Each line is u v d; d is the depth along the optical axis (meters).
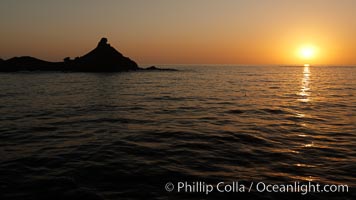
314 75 129.38
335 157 12.68
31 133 17.17
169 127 19.11
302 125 19.97
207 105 30.52
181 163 11.79
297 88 55.22
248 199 8.66
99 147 14.09
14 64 118.56
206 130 18.16
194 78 91.69
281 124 20.30
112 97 37.88
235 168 11.23
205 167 11.32
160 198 8.62
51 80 71.38
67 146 14.29
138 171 10.80
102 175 10.39
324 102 33.56
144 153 13.17
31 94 40.34
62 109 27.22
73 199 8.54
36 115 23.75
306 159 12.39
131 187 9.40
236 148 14.09
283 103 32.44
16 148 13.89
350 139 16.02
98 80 74.00
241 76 112.31
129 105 30.22
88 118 22.47
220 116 23.69
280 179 10.12
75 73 108.38
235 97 38.56
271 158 12.50
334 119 22.45
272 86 60.28
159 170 10.92
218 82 73.06
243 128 18.84
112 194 8.87
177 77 96.38
